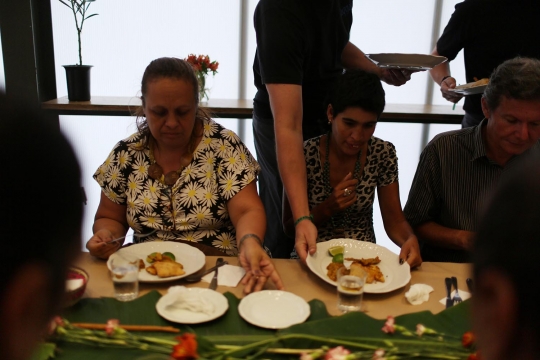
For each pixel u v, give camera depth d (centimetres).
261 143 227
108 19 306
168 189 164
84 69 278
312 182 192
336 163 189
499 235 36
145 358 85
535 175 36
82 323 100
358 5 327
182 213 165
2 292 34
